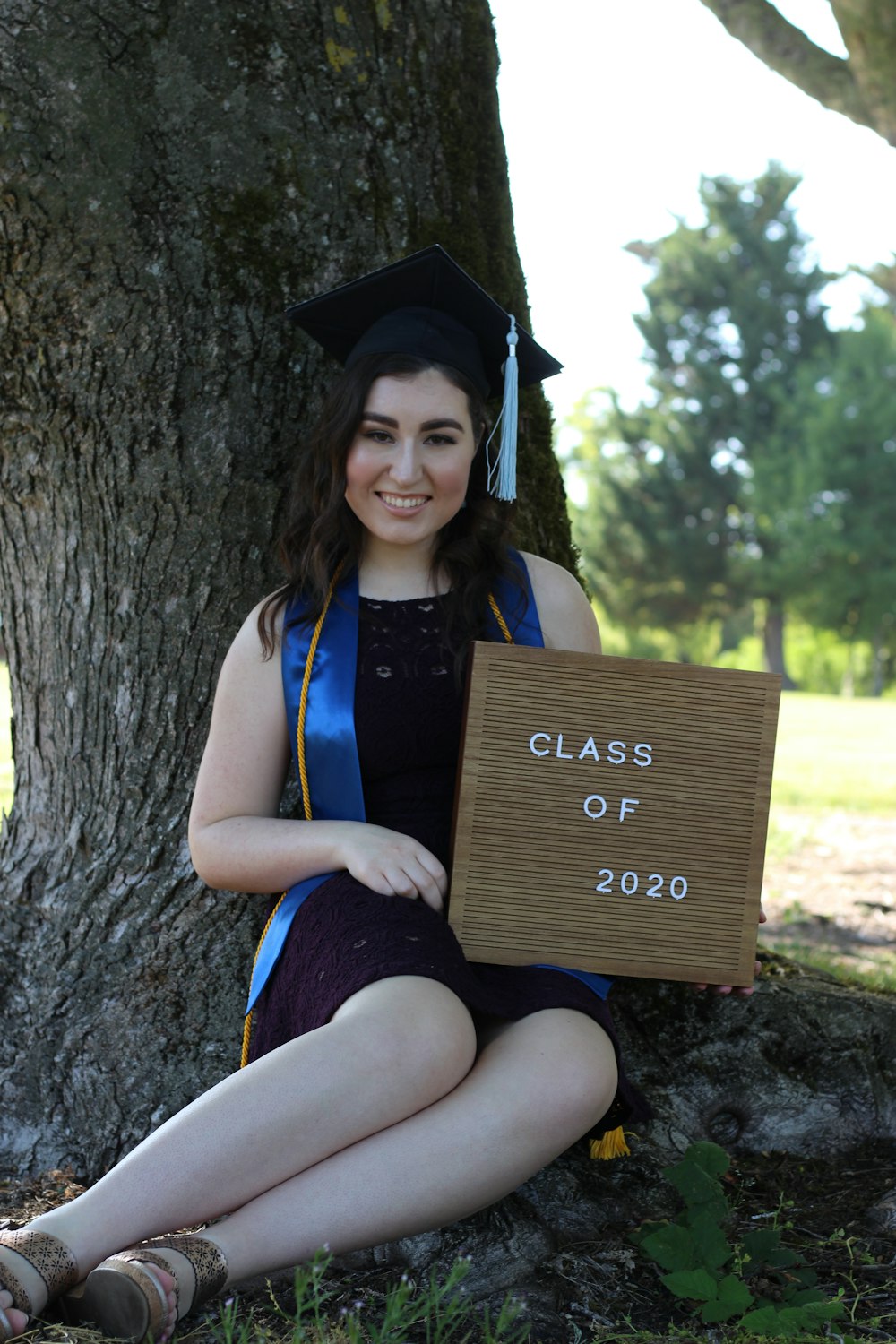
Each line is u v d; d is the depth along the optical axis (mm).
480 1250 2387
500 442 2680
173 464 2844
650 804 2482
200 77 2715
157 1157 2031
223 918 2900
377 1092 2080
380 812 2553
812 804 9898
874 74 4605
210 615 2904
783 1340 2102
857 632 46656
